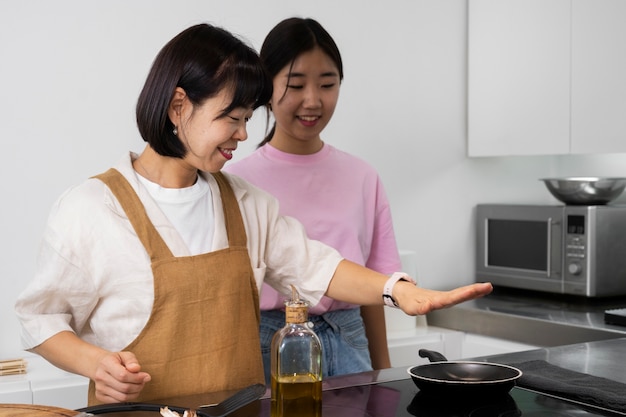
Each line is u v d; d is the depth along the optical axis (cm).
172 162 145
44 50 251
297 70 197
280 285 167
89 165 259
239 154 283
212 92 134
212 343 142
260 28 285
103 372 122
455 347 294
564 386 127
